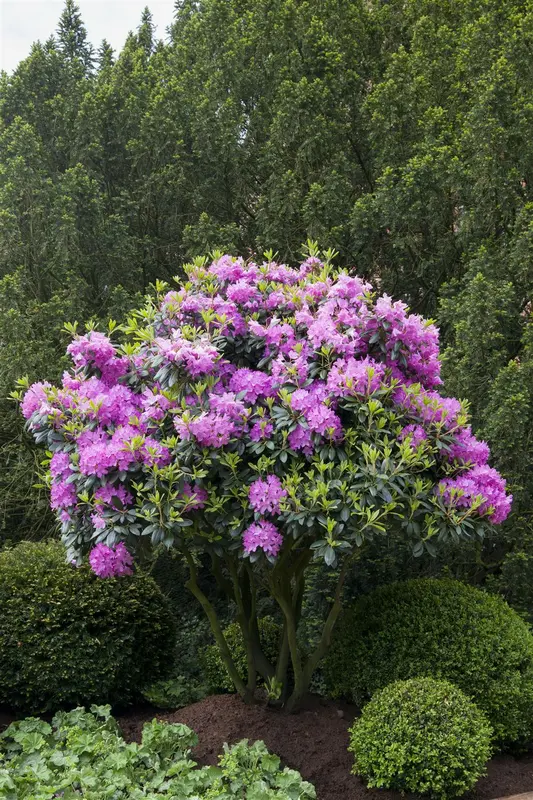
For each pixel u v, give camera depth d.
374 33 7.06
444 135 5.78
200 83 6.89
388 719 3.37
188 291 3.84
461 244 5.66
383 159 5.94
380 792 3.32
